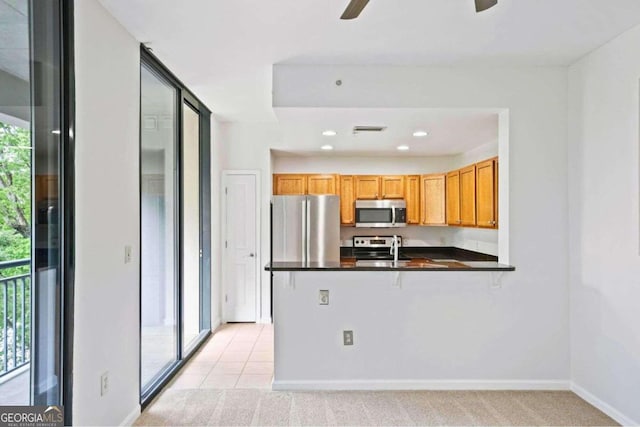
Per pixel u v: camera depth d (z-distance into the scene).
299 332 3.15
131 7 2.25
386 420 2.64
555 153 3.11
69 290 1.93
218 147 4.98
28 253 1.72
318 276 3.16
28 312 1.72
